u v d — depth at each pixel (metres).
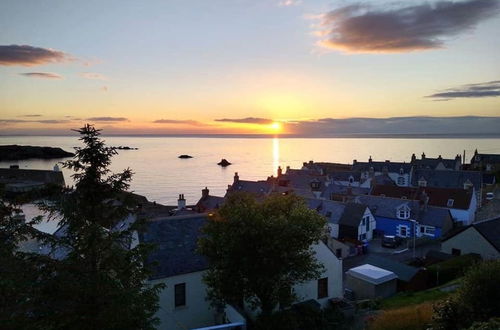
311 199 74.00
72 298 16.33
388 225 70.12
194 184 162.75
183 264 30.64
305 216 26.38
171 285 29.61
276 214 27.19
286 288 26.66
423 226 67.25
